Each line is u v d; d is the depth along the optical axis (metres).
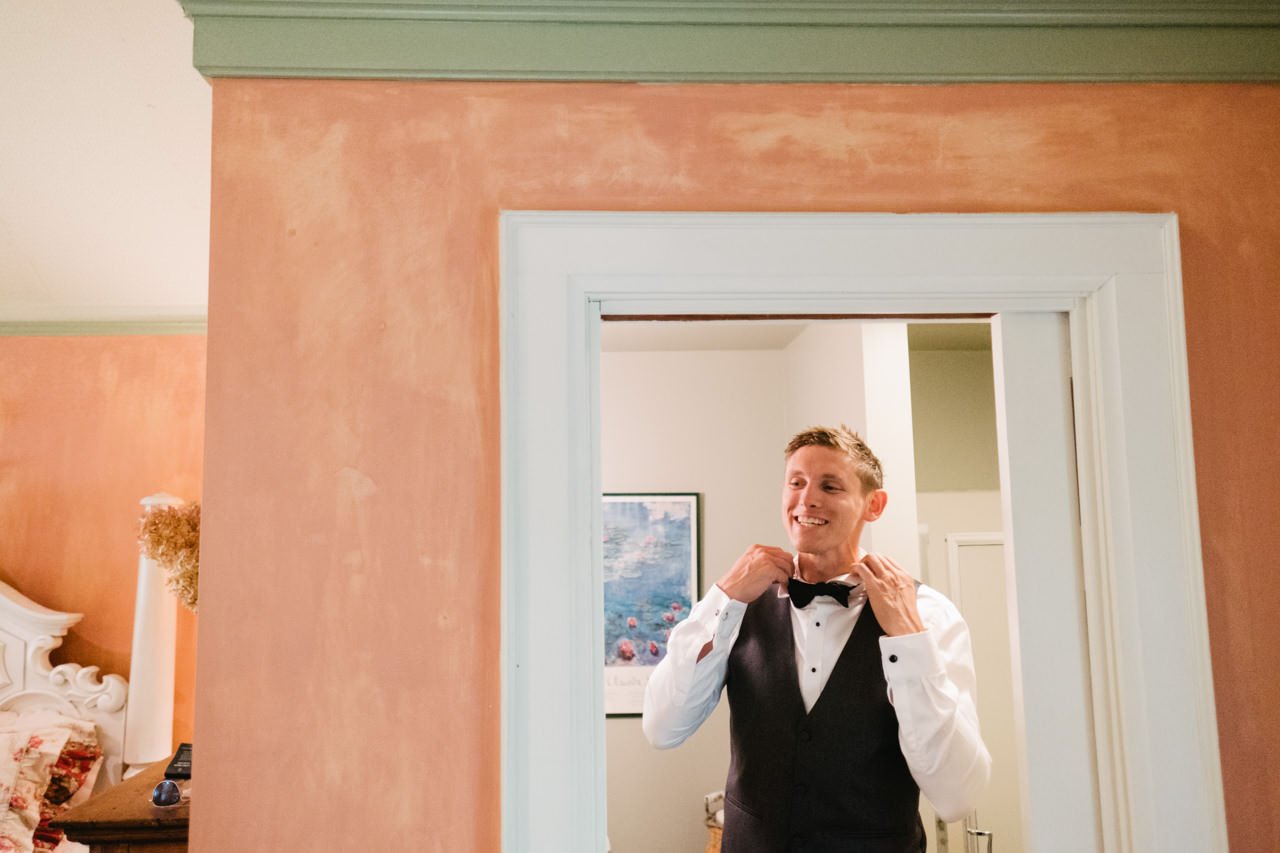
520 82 1.28
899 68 1.29
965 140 1.29
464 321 1.24
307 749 1.17
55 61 2.06
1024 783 1.29
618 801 3.55
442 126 1.27
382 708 1.18
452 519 1.21
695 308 1.28
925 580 2.90
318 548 1.20
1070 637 1.30
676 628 1.72
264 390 1.22
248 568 1.20
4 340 3.19
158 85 2.14
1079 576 1.31
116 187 2.50
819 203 1.28
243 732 1.17
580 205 1.26
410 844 1.16
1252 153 1.31
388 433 1.22
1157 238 1.28
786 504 1.78
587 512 1.22
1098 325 1.28
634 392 3.80
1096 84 1.31
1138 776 1.21
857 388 2.64
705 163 1.28
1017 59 1.29
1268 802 1.22
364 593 1.20
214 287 1.23
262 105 1.26
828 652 1.65
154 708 2.88
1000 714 2.80
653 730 1.71
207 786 1.17
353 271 1.24
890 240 1.27
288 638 1.19
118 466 3.15
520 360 1.22
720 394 3.82
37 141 2.32
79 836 1.85
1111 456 1.26
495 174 1.27
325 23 1.27
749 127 1.29
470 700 1.19
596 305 1.27
